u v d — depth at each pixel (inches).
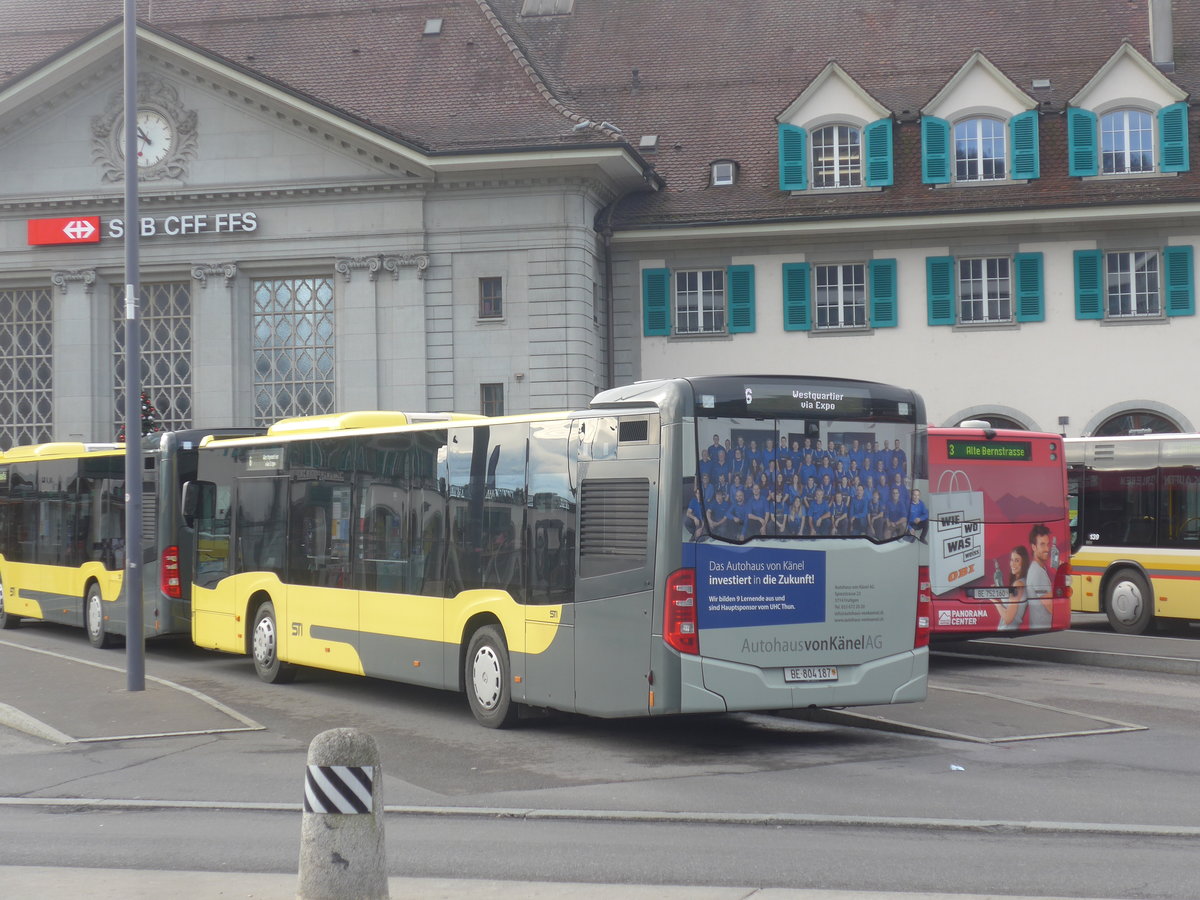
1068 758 489.1
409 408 1438.2
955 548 775.7
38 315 1541.6
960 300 1501.0
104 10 1768.0
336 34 1606.8
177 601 849.5
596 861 344.8
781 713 607.2
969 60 1505.9
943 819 386.3
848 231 1488.7
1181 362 1459.2
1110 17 1628.9
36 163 1519.4
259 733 565.3
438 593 605.0
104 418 1520.7
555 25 1785.2
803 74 1649.9
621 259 1533.0
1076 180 1487.5
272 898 313.1
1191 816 391.5
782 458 511.2
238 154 1472.7
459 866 342.3
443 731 568.1
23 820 420.5
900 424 535.2
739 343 1515.7
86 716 595.2
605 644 512.1
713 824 389.1
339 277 1461.6
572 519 531.5
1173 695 657.6
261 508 751.7
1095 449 972.6
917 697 532.1
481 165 1403.8
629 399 518.6
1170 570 919.0
